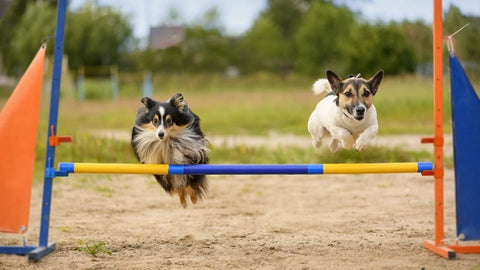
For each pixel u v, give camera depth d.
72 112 32.84
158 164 7.64
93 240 8.31
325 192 12.26
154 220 9.77
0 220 7.43
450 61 7.49
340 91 8.02
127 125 26.80
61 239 8.35
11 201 7.44
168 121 7.83
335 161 15.34
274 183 13.50
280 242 8.12
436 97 7.45
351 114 7.77
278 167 7.46
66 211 10.54
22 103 7.52
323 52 55.03
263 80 51.91
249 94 40.31
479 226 7.39
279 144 18.95
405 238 8.27
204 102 35.56
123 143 17.94
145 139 7.98
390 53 38.84
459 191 7.41
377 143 18.22
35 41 51.34
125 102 39.66
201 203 11.23
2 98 42.91
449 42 7.52
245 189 12.59
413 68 39.47
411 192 12.02
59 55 7.59
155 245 8.00
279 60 63.72
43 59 7.65
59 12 7.58
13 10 52.66
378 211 10.30
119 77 55.75
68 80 44.91
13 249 7.55
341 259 7.14
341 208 10.66
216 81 51.56
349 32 52.91
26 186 7.46
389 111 25.53
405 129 22.31
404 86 29.81
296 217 9.89
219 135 23.23
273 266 6.86
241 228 9.09
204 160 8.31
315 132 9.01
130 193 12.42
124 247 7.89
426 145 18.09
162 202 11.39
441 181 7.45
